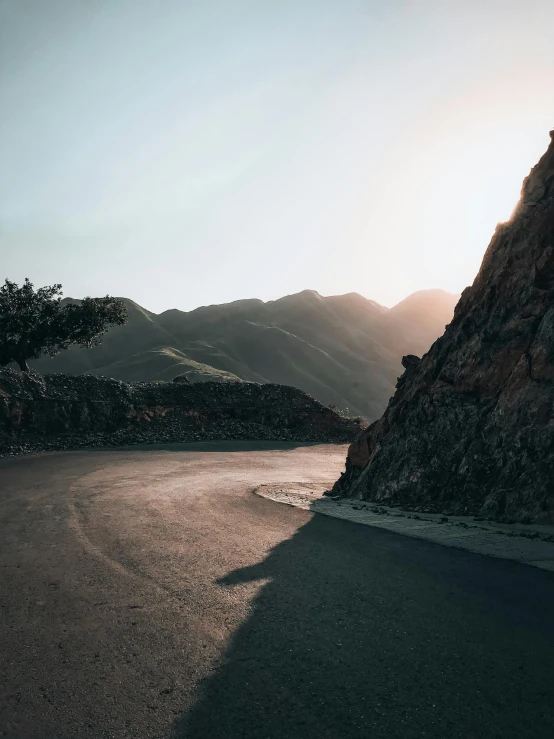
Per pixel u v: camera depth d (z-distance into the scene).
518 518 9.55
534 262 12.58
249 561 7.13
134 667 4.08
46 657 4.28
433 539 8.35
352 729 3.17
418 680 3.75
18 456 26.56
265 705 3.48
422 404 13.41
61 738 3.17
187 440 36.22
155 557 7.40
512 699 3.46
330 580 6.19
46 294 43.88
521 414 10.72
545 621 4.76
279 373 198.00
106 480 17.67
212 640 4.55
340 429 43.00
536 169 14.08
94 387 37.47
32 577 6.54
